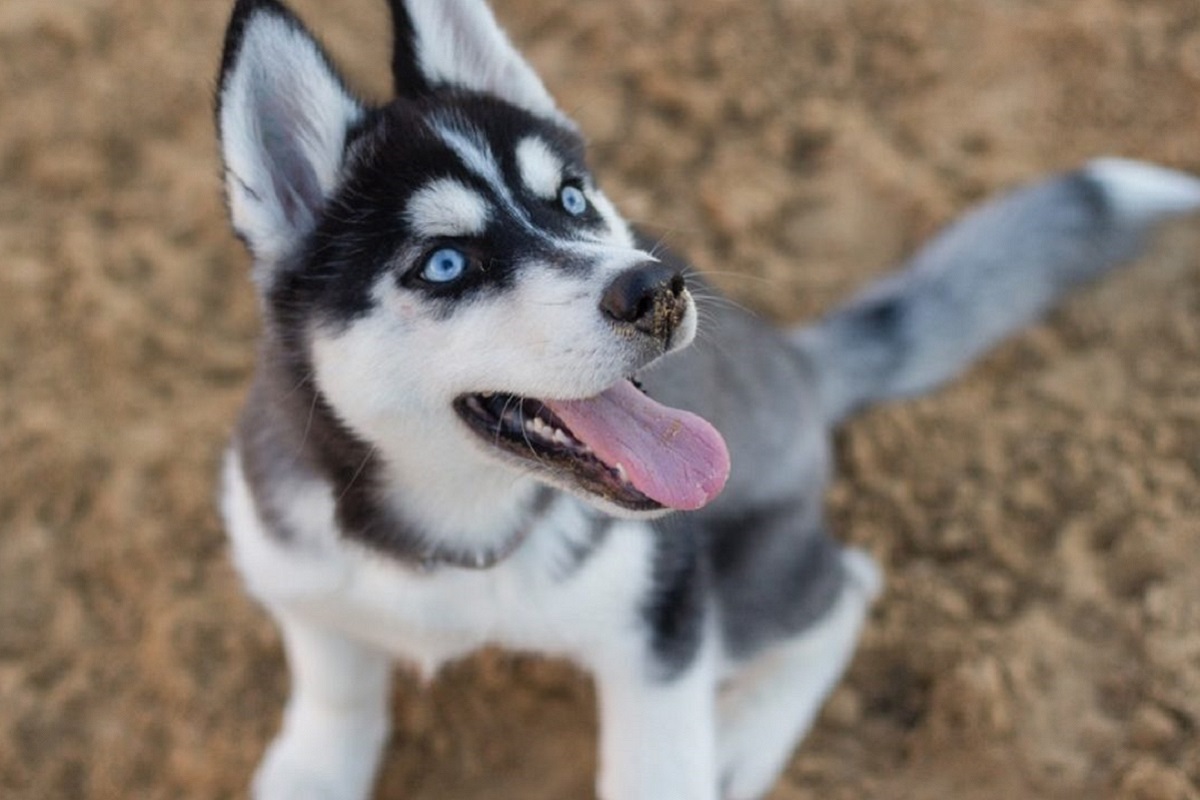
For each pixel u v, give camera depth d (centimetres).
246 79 67
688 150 111
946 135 111
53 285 104
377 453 70
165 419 98
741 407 80
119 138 111
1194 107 110
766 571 82
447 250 68
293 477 71
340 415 69
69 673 89
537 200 70
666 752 75
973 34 115
